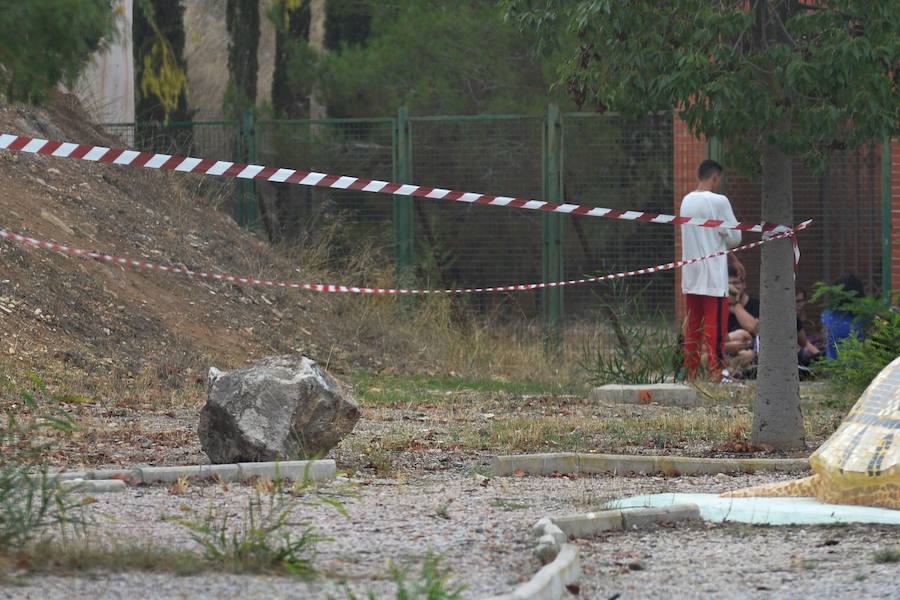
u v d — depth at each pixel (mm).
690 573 9930
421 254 32531
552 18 17375
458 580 9258
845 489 12422
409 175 32562
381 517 11695
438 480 14383
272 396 14547
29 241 16859
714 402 23609
